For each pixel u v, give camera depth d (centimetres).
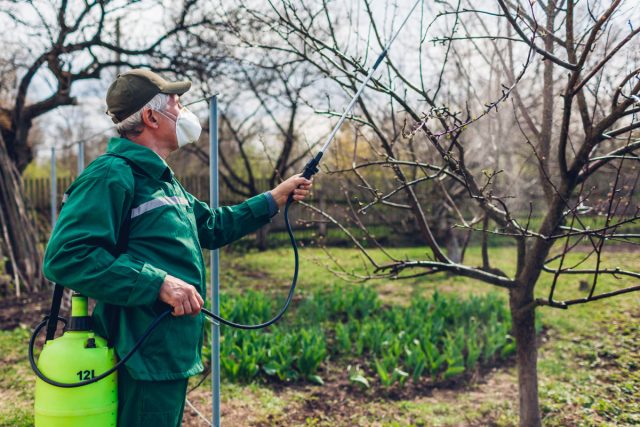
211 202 300
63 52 1014
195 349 214
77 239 186
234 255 1377
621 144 491
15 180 956
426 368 530
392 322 666
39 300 860
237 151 1800
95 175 196
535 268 329
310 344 530
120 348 199
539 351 582
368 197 949
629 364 526
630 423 398
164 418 202
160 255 205
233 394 470
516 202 866
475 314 699
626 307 715
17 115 1059
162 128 223
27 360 567
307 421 416
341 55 313
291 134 1363
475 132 524
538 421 355
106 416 195
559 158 295
